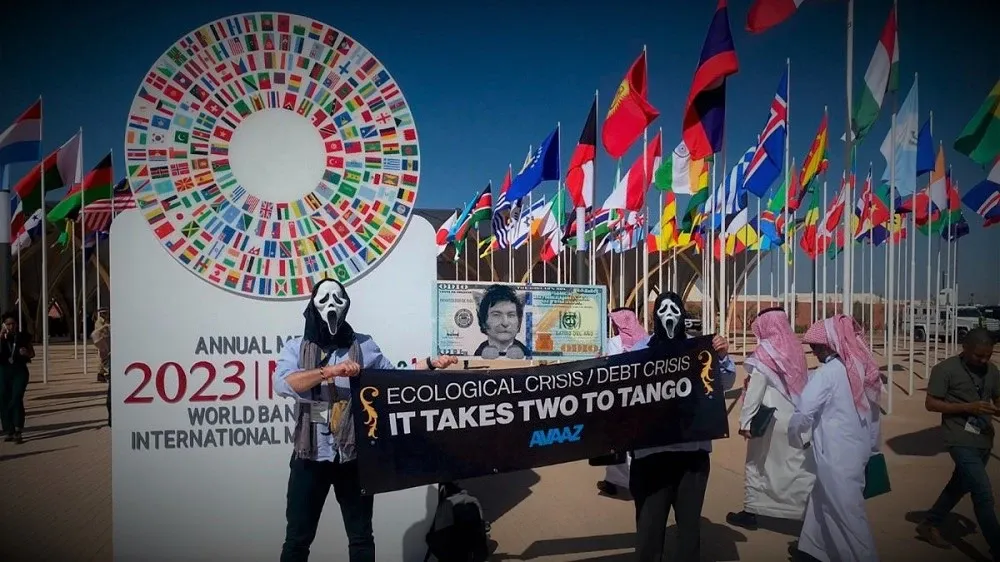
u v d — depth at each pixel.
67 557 5.29
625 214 19.98
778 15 8.14
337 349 4.07
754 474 5.95
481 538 4.92
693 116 9.23
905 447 9.22
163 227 4.82
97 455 9.09
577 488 7.46
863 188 19.50
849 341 4.86
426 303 5.23
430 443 4.24
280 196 5.00
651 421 4.46
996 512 6.30
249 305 4.98
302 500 3.93
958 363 5.30
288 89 4.98
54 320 34.75
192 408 4.92
